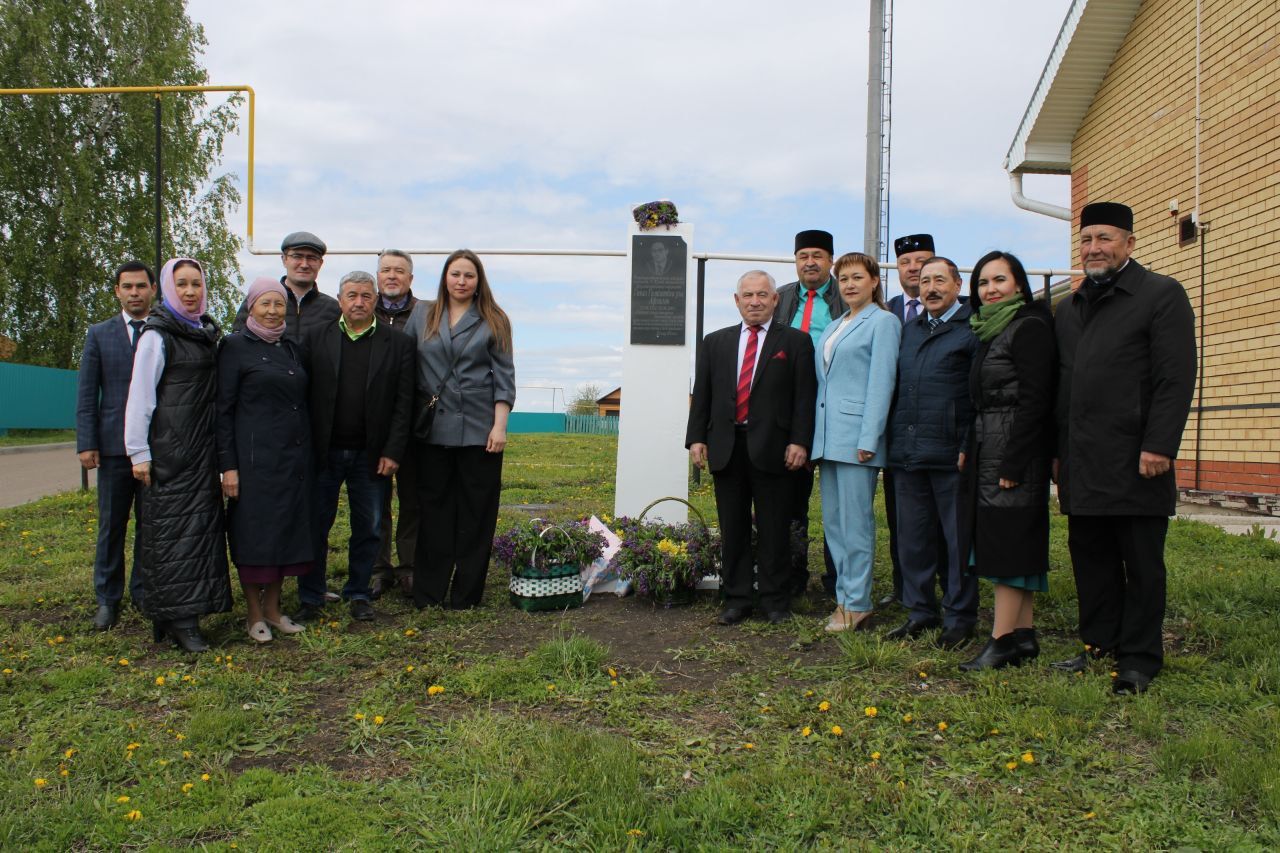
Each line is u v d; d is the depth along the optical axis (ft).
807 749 11.08
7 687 13.38
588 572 19.33
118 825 9.22
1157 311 12.76
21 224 92.17
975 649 15.03
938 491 15.56
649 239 21.62
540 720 11.91
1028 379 13.55
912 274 18.70
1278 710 11.69
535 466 53.26
